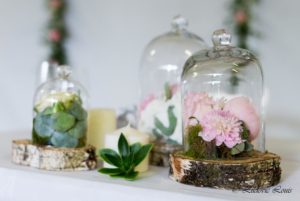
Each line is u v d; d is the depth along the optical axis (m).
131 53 2.53
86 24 2.59
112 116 1.26
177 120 1.17
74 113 1.08
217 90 1.03
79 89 1.16
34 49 2.64
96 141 1.24
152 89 1.34
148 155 1.11
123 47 2.54
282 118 2.27
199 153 0.97
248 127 0.97
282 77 2.26
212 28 2.36
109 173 0.99
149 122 1.21
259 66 1.08
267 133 2.27
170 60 1.31
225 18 2.32
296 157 1.27
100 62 2.58
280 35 2.25
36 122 1.08
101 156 1.01
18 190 1.00
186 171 0.94
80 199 0.94
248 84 1.05
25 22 2.64
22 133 1.54
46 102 1.09
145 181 0.97
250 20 2.28
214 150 0.96
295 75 2.25
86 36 2.59
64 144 1.07
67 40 2.62
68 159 1.04
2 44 2.64
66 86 1.14
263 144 1.05
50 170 1.03
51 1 2.59
